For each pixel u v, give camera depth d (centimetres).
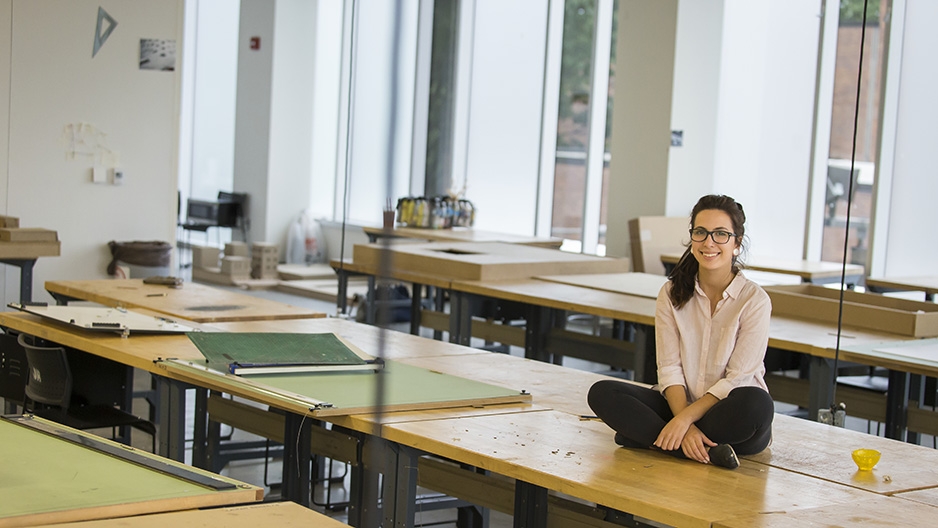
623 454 271
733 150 969
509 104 1136
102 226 759
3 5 705
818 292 588
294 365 348
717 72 935
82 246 751
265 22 1217
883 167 677
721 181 968
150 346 387
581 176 1087
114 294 509
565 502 303
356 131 1235
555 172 1111
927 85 654
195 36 1398
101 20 745
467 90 1169
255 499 221
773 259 870
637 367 518
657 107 928
